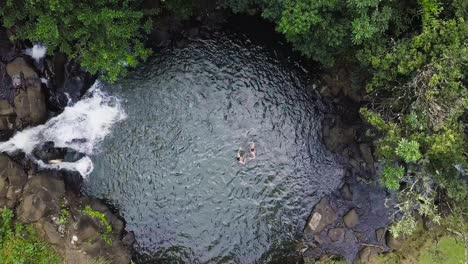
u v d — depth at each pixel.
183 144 27.77
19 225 23.41
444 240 24.19
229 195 27.22
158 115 28.06
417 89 18.59
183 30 28.59
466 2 18.05
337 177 27.17
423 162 18.95
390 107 20.61
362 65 22.20
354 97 27.12
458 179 20.06
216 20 28.67
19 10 21.06
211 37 28.86
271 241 26.53
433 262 24.12
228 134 28.03
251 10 28.05
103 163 27.19
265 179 27.52
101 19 20.89
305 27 20.83
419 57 18.23
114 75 23.02
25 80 25.75
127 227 26.42
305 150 27.88
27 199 23.58
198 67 28.69
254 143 27.98
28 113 25.86
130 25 22.61
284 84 28.69
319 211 26.34
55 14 20.55
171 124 28.00
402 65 18.61
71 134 27.22
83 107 27.69
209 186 27.30
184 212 26.88
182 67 28.61
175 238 26.47
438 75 17.31
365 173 26.69
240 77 28.73
